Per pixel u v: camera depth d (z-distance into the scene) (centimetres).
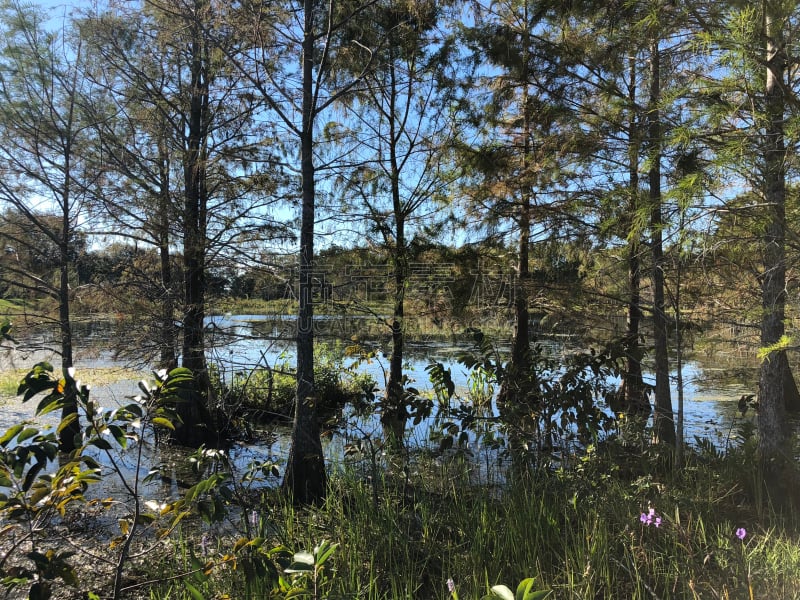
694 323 607
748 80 327
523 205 739
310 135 556
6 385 1134
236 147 822
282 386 930
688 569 319
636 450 568
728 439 598
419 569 379
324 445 755
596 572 331
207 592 306
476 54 764
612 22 469
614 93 523
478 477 543
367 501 465
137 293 820
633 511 414
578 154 585
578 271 700
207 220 810
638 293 632
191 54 779
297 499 513
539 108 654
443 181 839
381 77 803
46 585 176
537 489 473
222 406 650
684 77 547
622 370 576
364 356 620
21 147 760
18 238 838
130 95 782
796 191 426
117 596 222
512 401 564
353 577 336
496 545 369
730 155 320
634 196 464
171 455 749
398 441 601
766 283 450
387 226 845
